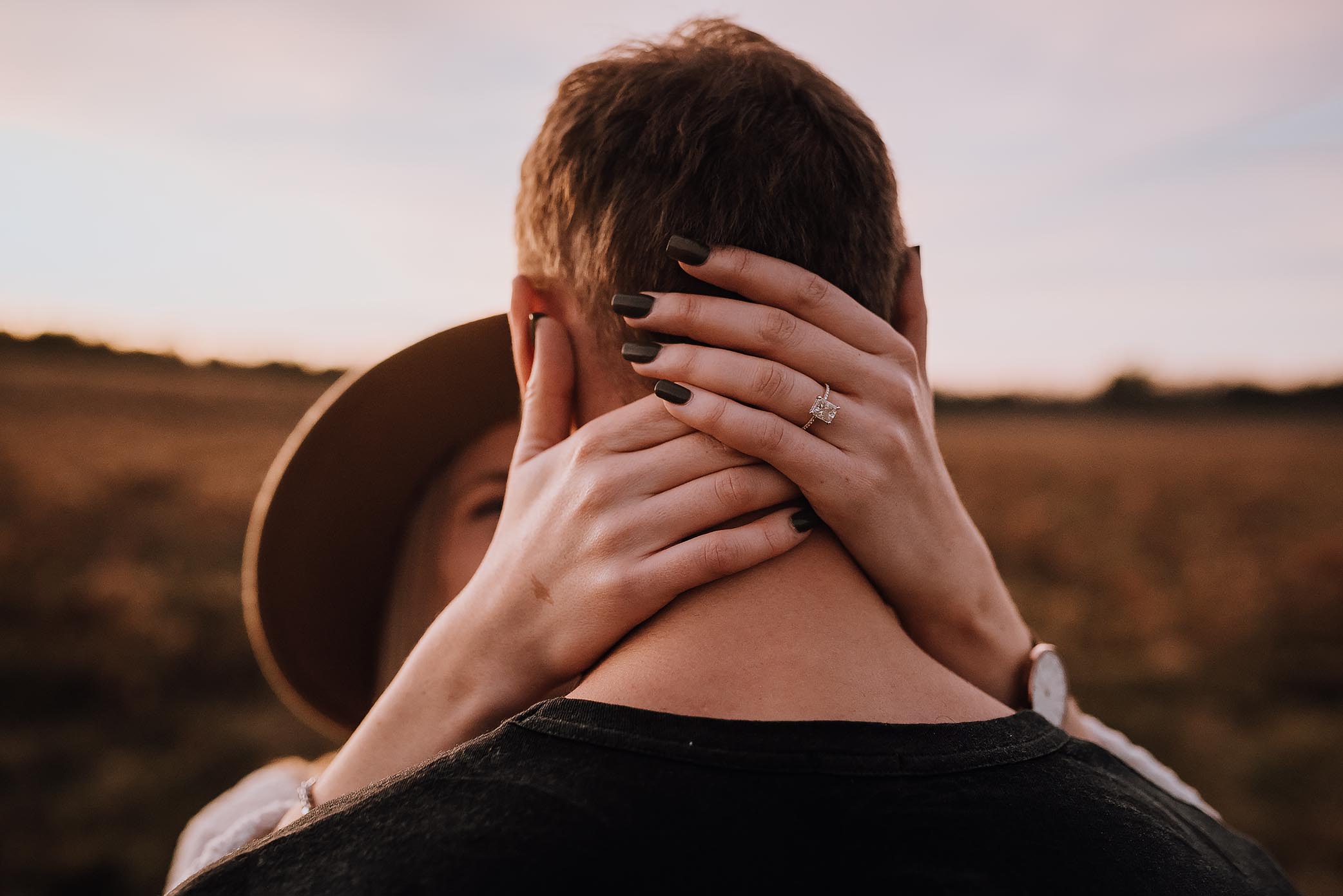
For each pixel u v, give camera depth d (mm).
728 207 759
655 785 603
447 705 866
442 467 1421
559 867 567
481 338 1331
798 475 743
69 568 10000
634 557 741
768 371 748
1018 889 590
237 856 638
